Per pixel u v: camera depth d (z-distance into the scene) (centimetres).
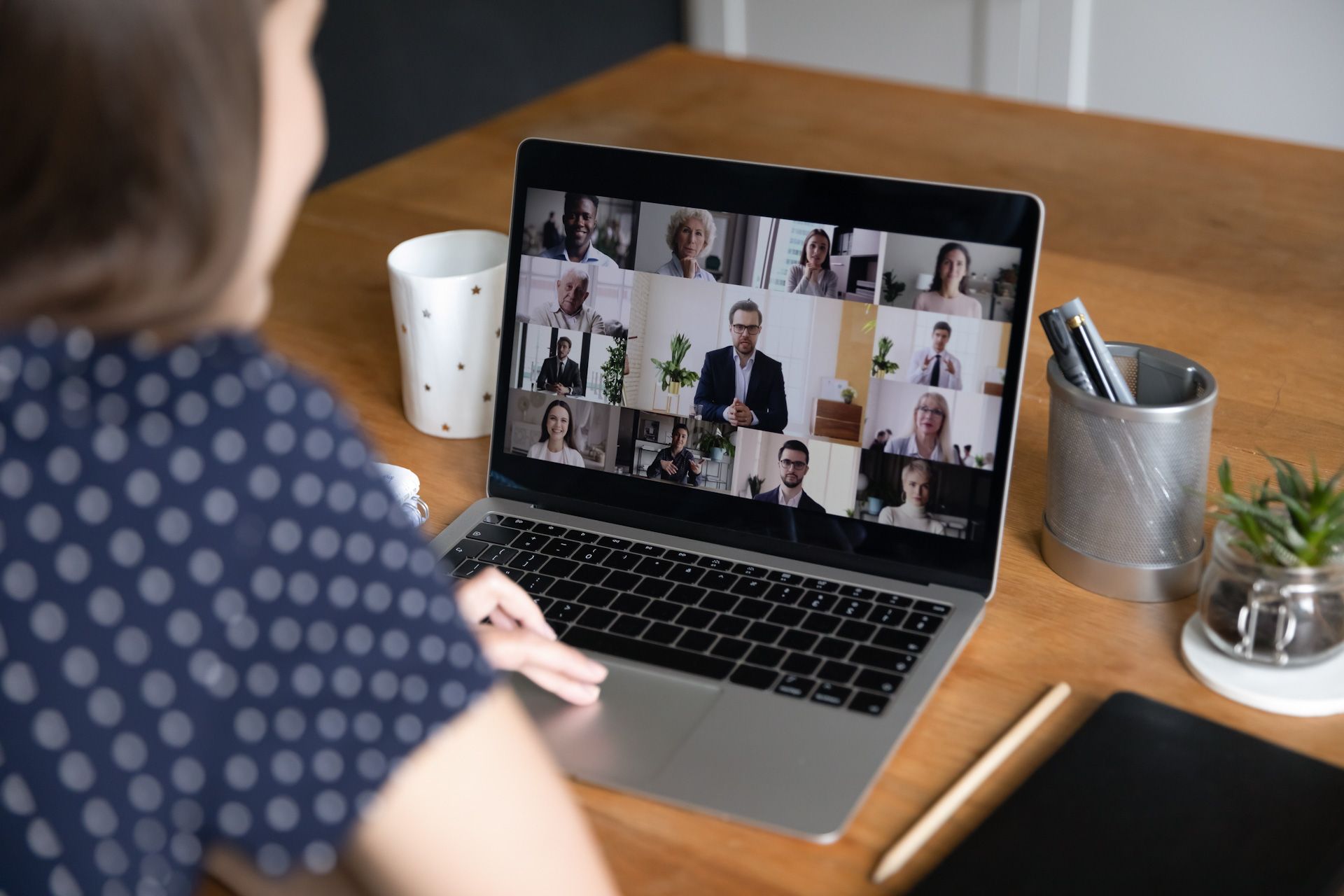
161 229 38
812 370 87
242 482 42
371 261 135
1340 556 72
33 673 41
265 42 43
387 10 333
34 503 41
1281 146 147
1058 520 85
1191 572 82
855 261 85
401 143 347
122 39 35
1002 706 74
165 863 42
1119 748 69
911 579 84
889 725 71
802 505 87
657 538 91
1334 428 99
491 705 45
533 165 94
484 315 102
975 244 81
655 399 91
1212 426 100
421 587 44
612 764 69
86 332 42
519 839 44
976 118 159
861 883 62
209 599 42
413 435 108
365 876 45
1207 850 61
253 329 46
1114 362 85
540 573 87
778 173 87
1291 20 254
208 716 42
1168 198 138
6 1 35
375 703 43
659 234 90
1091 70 285
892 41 312
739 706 73
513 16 359
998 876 60
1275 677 73
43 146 36
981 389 82
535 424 95
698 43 350
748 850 64
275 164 44
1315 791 65
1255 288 120
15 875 44
